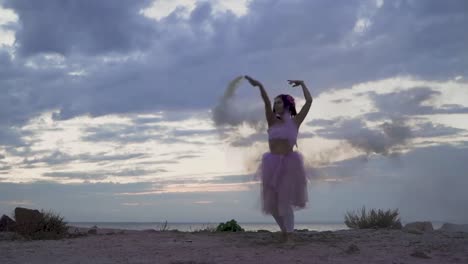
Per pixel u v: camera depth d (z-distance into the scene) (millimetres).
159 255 7453
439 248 7887
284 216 8148
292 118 8414
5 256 7641
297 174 8055
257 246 8156
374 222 13086
